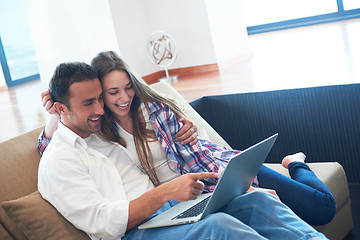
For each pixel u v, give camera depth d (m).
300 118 3.03
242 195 1.62
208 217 1.47
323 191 1.94
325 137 2.98
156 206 1.60
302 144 3.08
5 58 7.20
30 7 5.54
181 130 1.94
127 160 1.88
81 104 1.71
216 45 5.17
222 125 3.35
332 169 2.20
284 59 4.71
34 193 1.72
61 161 1.65
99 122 1.78
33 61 7.60
